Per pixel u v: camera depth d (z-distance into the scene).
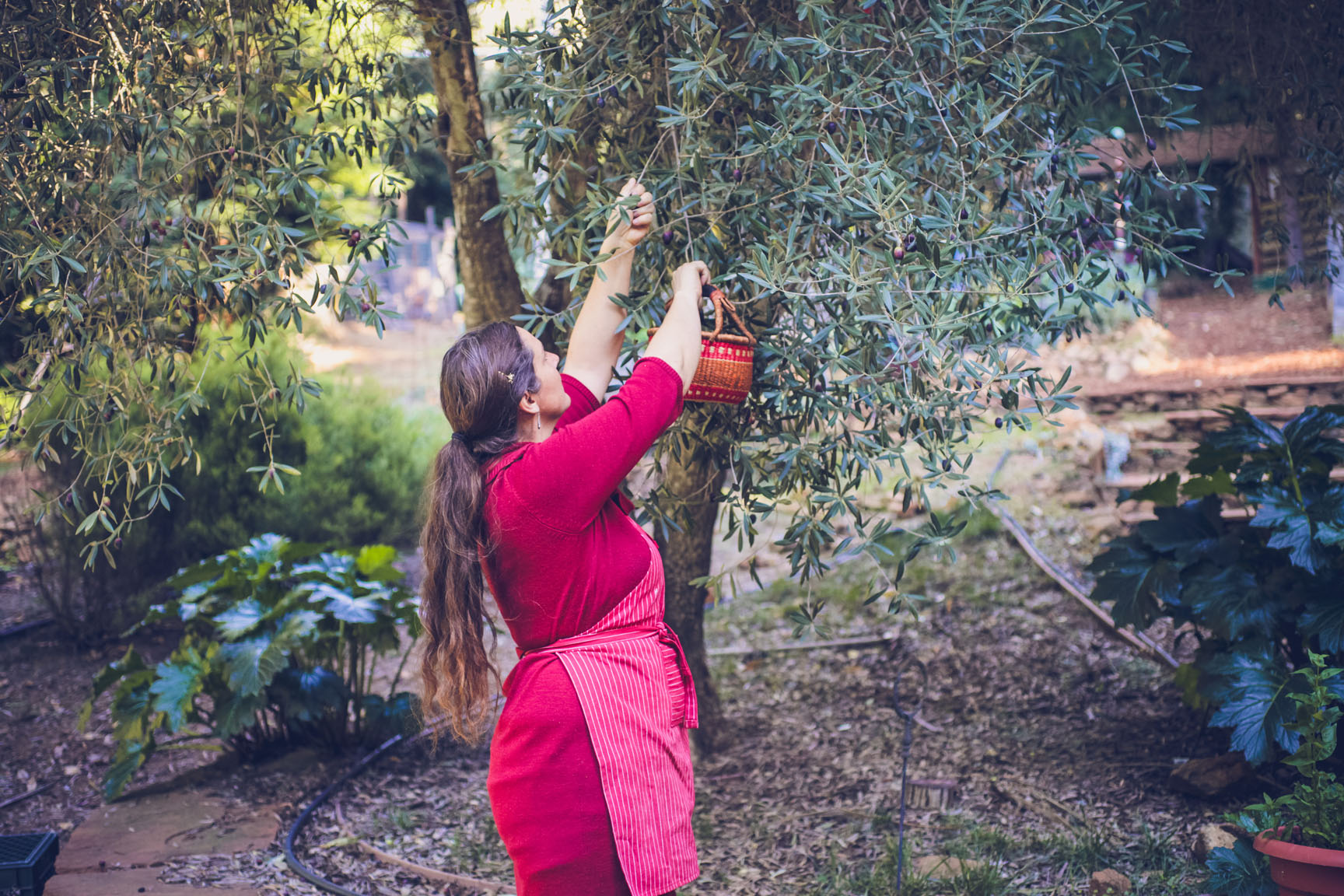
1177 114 2.25
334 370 10.55
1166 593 3.52
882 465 7.16
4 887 2.85
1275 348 8.43
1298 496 3.22
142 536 6.07
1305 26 3.01
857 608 5.78
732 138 2.26
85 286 2.48
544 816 1.70
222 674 4.18
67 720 5.13
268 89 2.62
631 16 2.26
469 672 1.80
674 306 1.88
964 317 1.98
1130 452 7.04
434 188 17.14
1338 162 3.00
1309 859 2.20
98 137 2.41
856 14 2.12
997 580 5.78
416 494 7.74
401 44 3.15
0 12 2.38
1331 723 2.41
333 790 4.04
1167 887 2.85
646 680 1.76
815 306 2.10
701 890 3.21
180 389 2.52
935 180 2.18
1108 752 3.87
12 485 7.03
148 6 2.45
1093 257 2.14
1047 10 2.14
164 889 3.17
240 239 2.36
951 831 3.45
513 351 1.81
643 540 1.85
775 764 4.18
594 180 2.91
